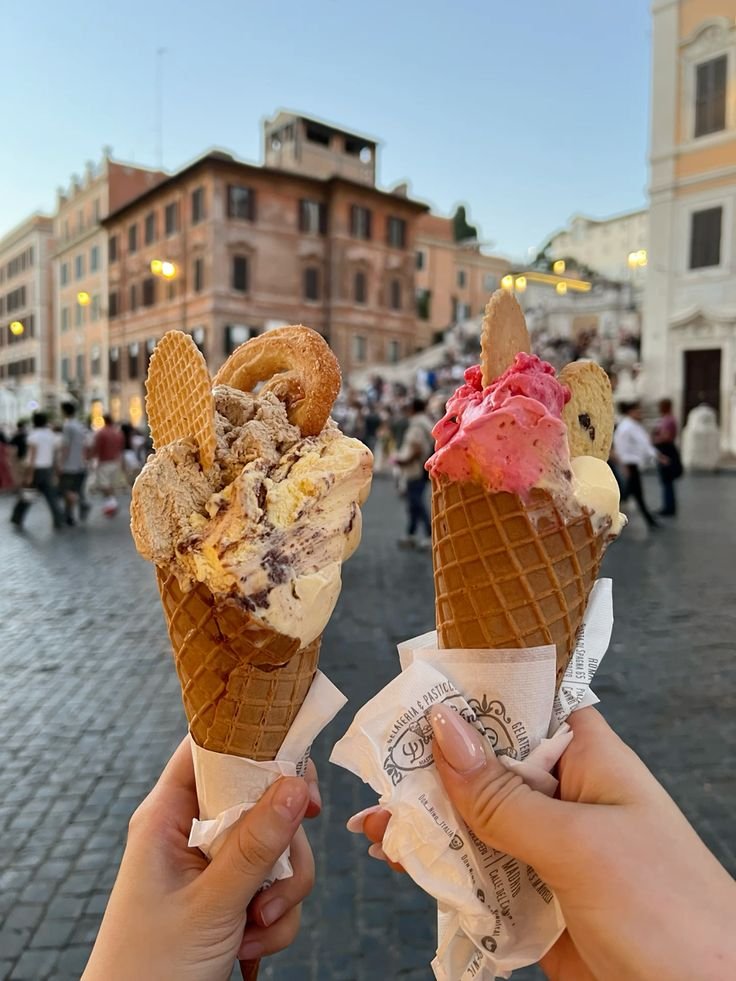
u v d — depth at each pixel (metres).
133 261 44.81
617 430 10.72
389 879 2.76
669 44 23.91
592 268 45.59
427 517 10.03
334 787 3.45
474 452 1.42
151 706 4.49
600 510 1.49
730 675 4.68
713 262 23.50
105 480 13.79
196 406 1.34
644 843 1.12
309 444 1.41
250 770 1.41
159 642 5.80
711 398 23.73
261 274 39.28
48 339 59.44
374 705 1.45
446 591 1.56
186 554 1.27
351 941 2.46
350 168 47.62
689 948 1.01
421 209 44.78
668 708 4.18
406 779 1.41
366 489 1.44
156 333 42.72
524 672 1.42
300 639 1.30
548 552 1.46
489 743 1.42
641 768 1.28
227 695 1.37
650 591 6.85
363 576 7.66
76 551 9.98
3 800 3.39
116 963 1.18
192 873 1.31
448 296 57.88
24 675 5.08
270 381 1.51
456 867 1.38
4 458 18.97
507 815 1.23
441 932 1.49
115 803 3.36
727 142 22.84
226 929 1.24
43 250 59.31
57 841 3.06
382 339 43.53
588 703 1.51
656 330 24.95
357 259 42.03
